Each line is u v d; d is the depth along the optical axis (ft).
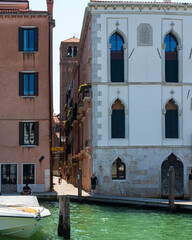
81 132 122.72
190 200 80.59
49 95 104.83
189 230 59.00
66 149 198.39
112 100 96.12
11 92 101.91
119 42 98.12
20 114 101.50
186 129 96.94
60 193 97.30
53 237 55.21
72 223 64.28
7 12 102.37
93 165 94.73
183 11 98.17
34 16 103.19
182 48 97.91
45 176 100.68
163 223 63.82
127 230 59.11
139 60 96.94
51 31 114.11
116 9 97.04
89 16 100.12
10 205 58.18
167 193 95.20
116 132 96.27
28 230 54.29
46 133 101.50
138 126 95.91
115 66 97.71
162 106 96.53
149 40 97.35
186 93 97.45
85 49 115.55
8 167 100.58
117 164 95.25
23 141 100.89
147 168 95.09
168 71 98.53
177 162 96.22
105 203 84.12
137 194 94.43
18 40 102.73
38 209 57.93
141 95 96.48
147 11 97.30
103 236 55.62
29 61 102.63
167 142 96.12
